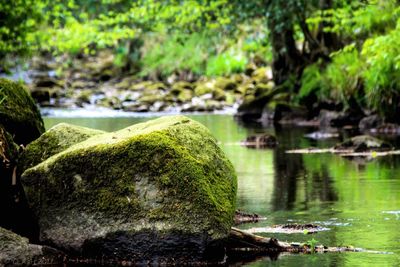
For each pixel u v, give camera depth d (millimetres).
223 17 28734
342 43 28141
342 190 11867
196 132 8211
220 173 8055
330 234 8781
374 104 23188
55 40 28766
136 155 7762
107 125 25531
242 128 25469
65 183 7848
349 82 25266
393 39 20875
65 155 7883
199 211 7562
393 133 22234
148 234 7578
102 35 28516
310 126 25922
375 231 8883
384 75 22500
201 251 7551
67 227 7797
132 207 7660
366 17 24594
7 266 7559
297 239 8547
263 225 9359
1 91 9250
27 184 7941
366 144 17594
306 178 13344
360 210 10188
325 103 27328
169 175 7672
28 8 21875
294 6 26656
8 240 7699
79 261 7723
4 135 8578
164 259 7574
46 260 7676
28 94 9688
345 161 15680
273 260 7691
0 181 8352
